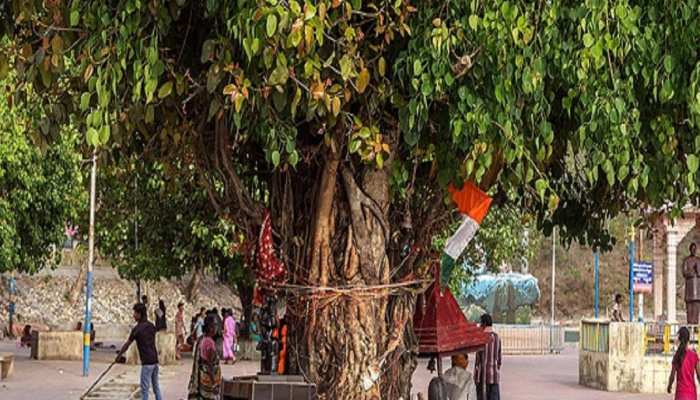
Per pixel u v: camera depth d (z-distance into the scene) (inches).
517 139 281.0
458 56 281.7
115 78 271.7
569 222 401.1
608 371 938.1
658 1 290.5
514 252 1317.7
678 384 594.2
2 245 875.4
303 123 325.1
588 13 278.1
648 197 315.6
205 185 351.6
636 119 288.5
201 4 293.6
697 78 281.3
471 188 337.7
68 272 1966.0
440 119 308.2
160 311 1218.6
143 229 1132.5
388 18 285.9
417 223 350.9
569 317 2434.8
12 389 832.9
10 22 299.3
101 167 365.7
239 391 324.2
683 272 1029.2
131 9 269.1
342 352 327.6
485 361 622.5
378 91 293.4
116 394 805.2
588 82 282.7
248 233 351.3
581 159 341.1
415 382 928.3
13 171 858.8
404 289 340.2
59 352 1154.0
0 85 641.6
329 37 274.7
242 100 268.8
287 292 337.1
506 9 275.7
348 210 331.9
